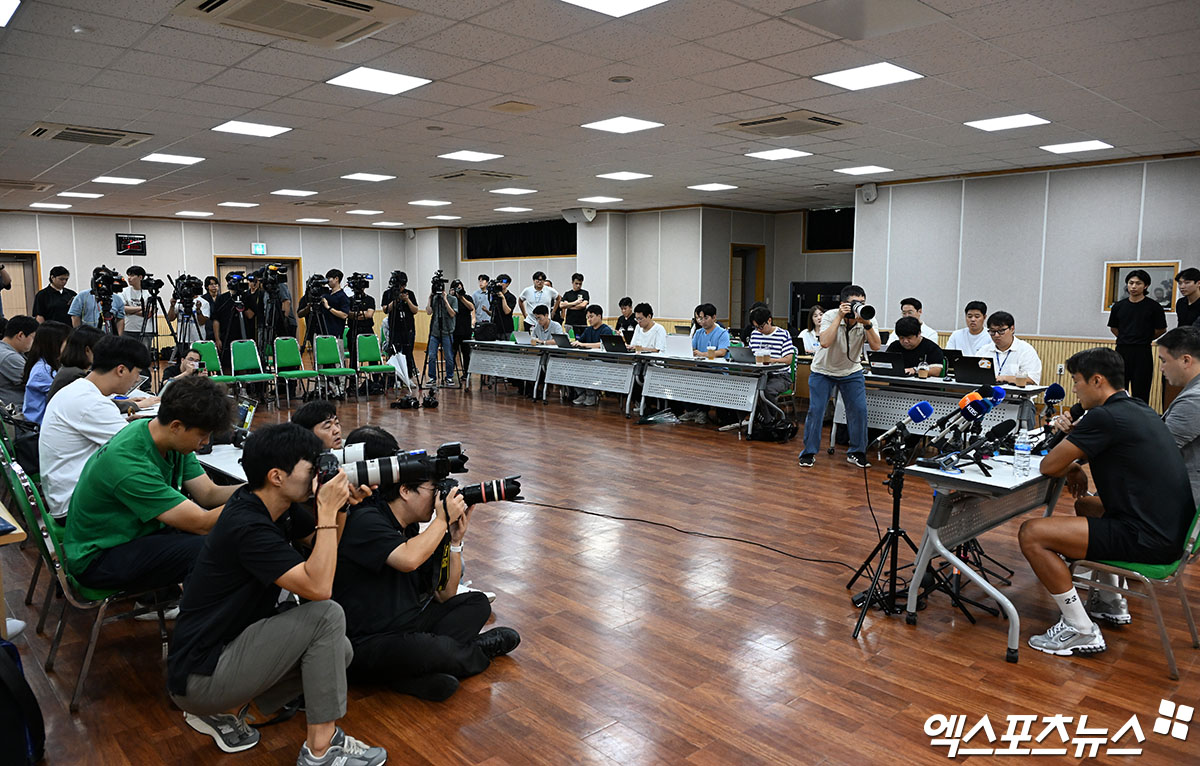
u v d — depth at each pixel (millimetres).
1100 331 8406
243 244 15383
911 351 6188
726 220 13164
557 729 2326
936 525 2957
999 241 9078
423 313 17250
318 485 1994
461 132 6973
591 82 5305
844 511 4609
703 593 3379
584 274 14148
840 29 4191
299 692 2189
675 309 13266
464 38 4348
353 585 2506
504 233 16281
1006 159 8258
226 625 1989
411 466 2150
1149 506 2658
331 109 6062
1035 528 2789
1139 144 7340
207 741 2266
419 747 2230
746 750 2221
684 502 4797
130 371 2953
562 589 3420
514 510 4617
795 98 5738
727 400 7055
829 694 2537
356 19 3998
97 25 4074
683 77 5164
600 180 9977
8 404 4438
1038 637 2867
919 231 9727
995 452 3348
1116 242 8227
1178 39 4297
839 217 13266
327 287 9914
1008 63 4793
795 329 11430
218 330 9156
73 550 2424
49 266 13445
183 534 2566
